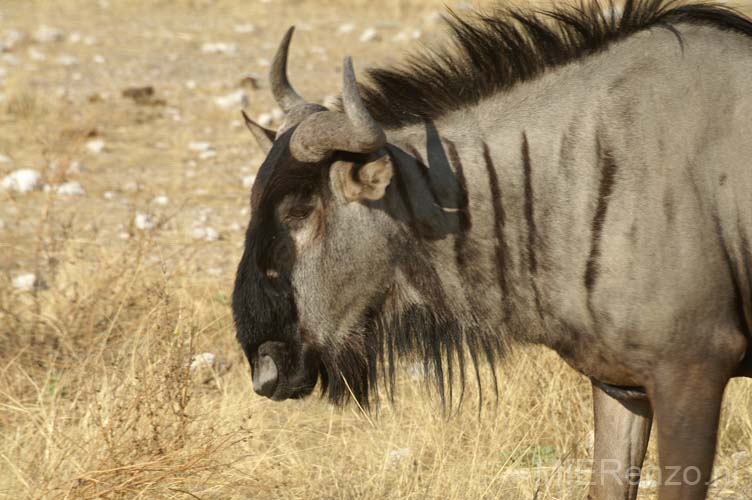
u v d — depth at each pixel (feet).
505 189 47.57
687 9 48.52
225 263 93.30
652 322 45.39
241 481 57.11
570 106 47.50
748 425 63.10
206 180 119.34
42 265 90.74
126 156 127.65
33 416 61.77
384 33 198.70
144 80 167.02
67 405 65.05
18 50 183.52
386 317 49.47
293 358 48.85
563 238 46.65
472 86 49.39
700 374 45.39
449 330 49.73
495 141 48.03
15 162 120.88
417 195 47.93
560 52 48.83
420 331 49.65
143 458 54.70
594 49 48.52
